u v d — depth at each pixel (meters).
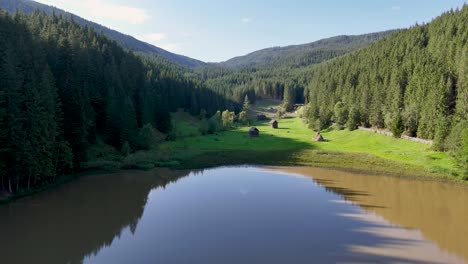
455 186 61.06
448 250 34.38
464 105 87.31
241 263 30.69
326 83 173.25
